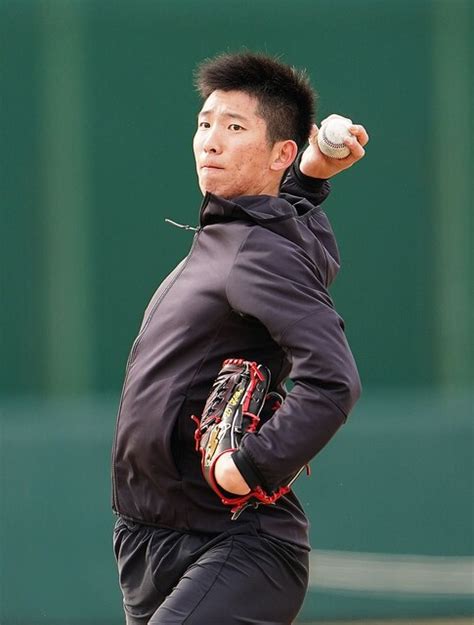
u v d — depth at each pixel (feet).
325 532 84.33
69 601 82.94
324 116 90.84
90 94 89.71
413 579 83.92
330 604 83.71
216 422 34.42
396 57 91.09
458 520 84.48
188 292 36.29
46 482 83.66
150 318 37.52
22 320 89.20
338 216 90.68
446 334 90.48
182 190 89.92
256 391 34.96
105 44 89.71
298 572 36.88
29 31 89.51
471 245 90.79
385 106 91.09
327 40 90.74
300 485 84.48
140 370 36.78
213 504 35.94
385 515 84.38
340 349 33.88
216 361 36.01
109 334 89.40
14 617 82.79
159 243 89.76
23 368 88.94
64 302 89.40
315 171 41.83
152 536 36.78
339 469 84.58
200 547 35.91
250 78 37.86
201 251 36.94
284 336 34.06
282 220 36.09
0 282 88.99
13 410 86.63
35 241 89.51
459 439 85.05
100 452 84.02
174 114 89.92
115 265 89.45
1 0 89.20
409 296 90.74
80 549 83.25
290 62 90.48
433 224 91.04
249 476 33.24
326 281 38.93
